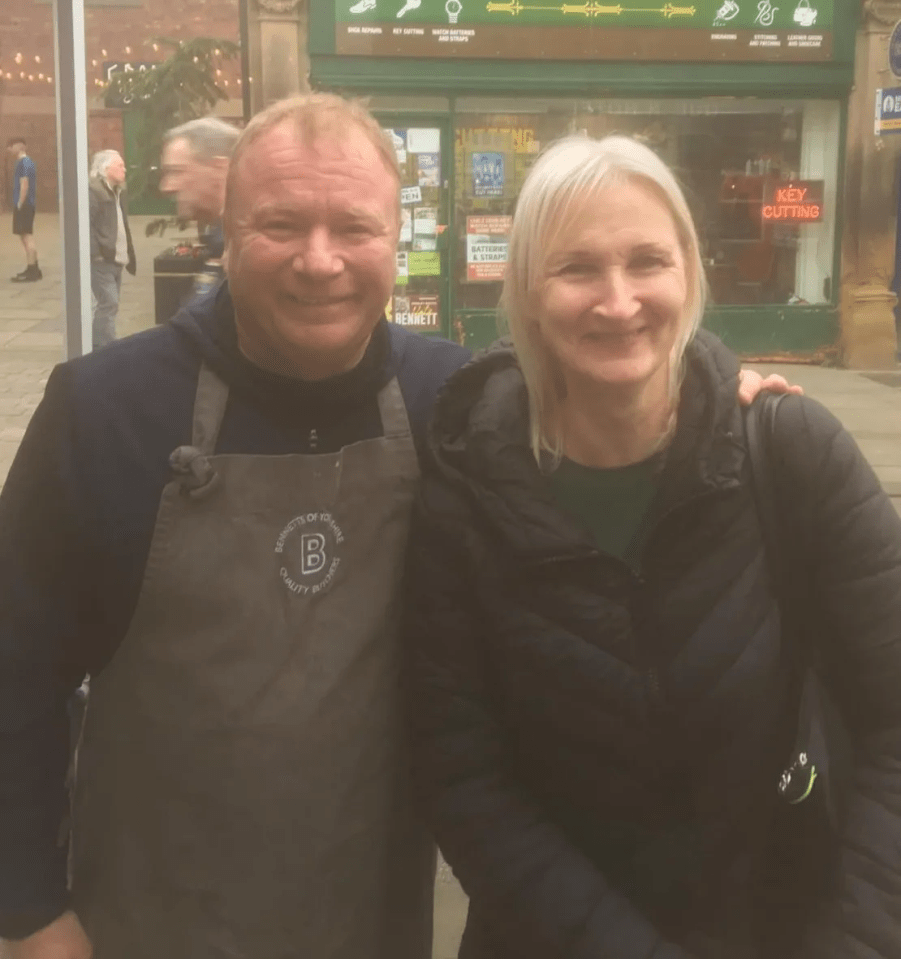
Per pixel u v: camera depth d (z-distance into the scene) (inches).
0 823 65.0
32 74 973.8
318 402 65.9
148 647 65.0
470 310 448.8
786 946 61.1
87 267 135.7
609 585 59.3
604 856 62.2
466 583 61.8
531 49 436.1
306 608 65.4
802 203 461.4
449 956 110.8
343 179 61.6
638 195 58.3
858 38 449.7
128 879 66.4
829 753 61.1
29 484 64.9
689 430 59.3
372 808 67.6
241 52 397.4
